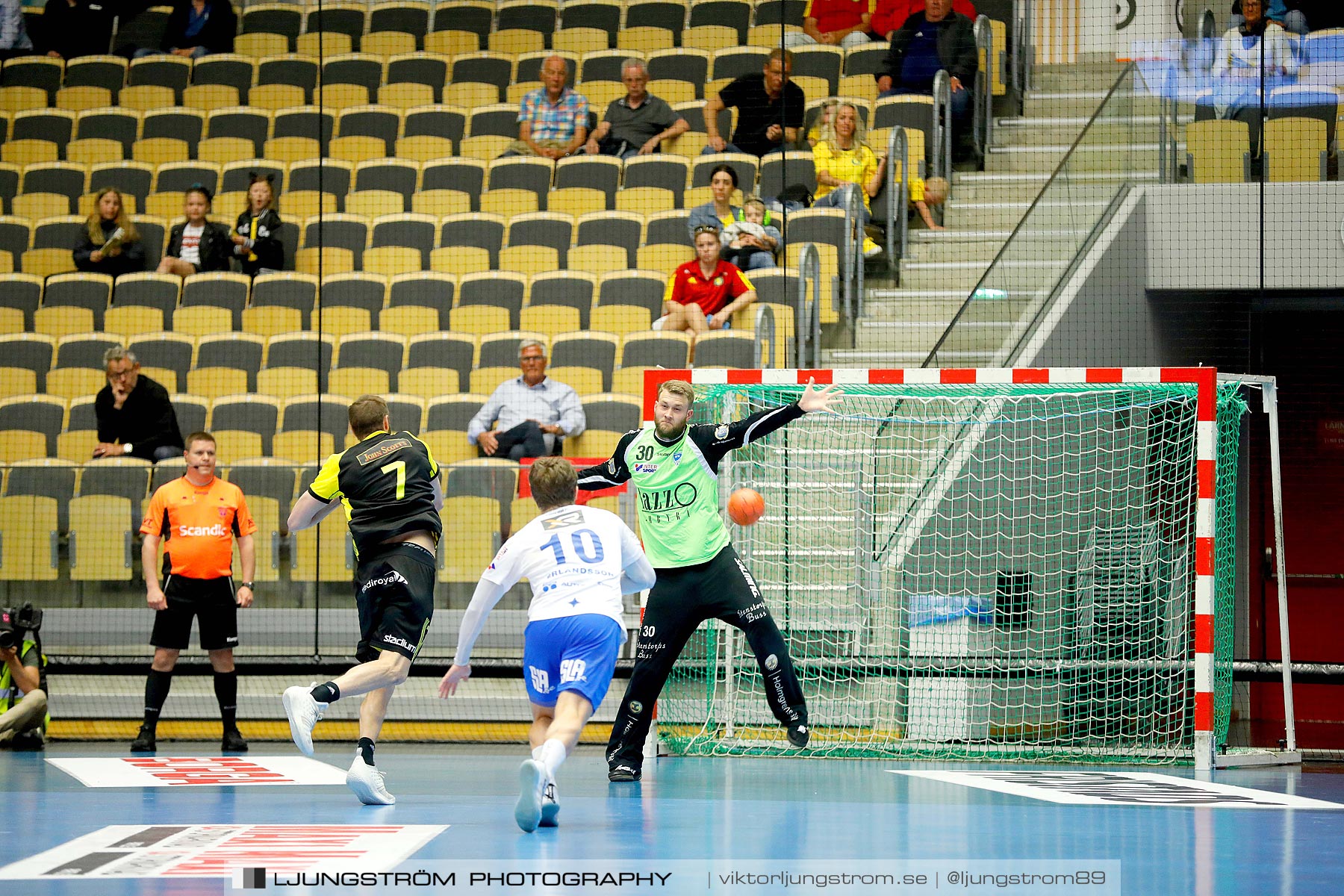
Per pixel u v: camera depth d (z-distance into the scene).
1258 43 38.47
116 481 35.66
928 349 38.91
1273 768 27.41
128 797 22.09
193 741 33.00
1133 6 42.31
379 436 22.30
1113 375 27.16
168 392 42.09
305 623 34.28
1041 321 35.41
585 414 38.97
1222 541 30.28
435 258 46.62
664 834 17.83
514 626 33.59
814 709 32.34
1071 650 32.66
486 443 37.44
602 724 33.19
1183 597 33.00
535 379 38.31
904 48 43.47
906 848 16.69
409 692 34.06
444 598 33.94
